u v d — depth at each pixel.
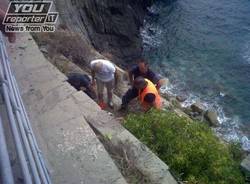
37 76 7.79
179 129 6.84
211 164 6.18
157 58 21.89
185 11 27.48
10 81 3.39
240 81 19.61
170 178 5.57
